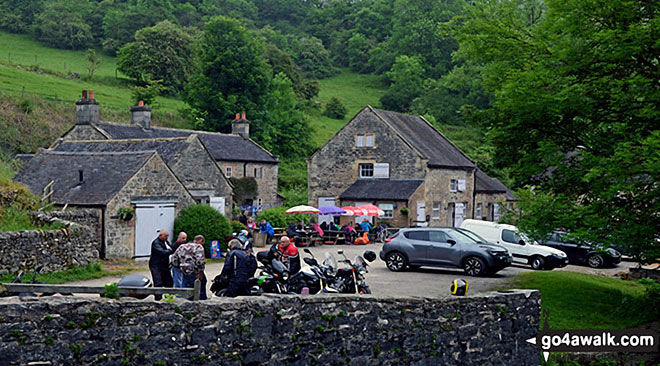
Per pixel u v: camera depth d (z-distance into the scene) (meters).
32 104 53.62
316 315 9.84
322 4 178.38
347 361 10.15
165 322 8.35
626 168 14.41
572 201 16.97
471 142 81.19
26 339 7.31
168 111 71.00
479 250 20.97
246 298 9.22
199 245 12.95
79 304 7.71
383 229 36.84
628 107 16.08
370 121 43.31
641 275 23.89
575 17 16.23
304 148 74.12
